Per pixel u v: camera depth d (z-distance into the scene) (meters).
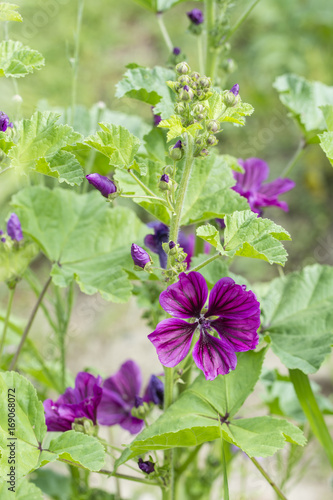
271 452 0.61
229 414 0.65
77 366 1.49
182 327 0.62
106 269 0.72
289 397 0.85
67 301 0.77
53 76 1.76
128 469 1.16
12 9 0.63
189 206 0.69
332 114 0.70
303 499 1.11
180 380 0.65
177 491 0.77
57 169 0.63
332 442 0.72
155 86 0.71
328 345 0.69
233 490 1.02
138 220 0.75
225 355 0.62
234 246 0.61
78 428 0.67
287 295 0.74
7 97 1.02
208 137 0.61
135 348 1.53
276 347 0.71
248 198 0.73
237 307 0.62
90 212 0.74
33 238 0.73
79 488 0.79
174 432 0.61
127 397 0.73
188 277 0.61
